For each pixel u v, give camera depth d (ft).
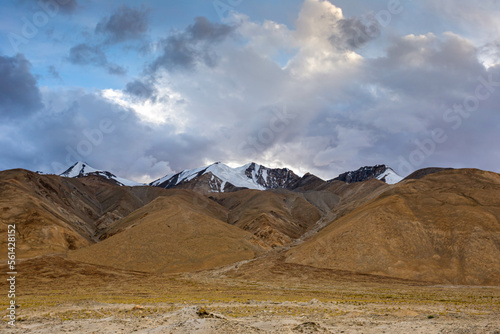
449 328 86.33
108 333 85.46
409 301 170.71
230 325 76.02
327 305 146.00
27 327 98.58
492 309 136.67
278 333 77.92
